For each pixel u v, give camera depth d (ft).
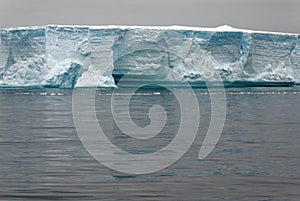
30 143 324.39
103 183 202.28
